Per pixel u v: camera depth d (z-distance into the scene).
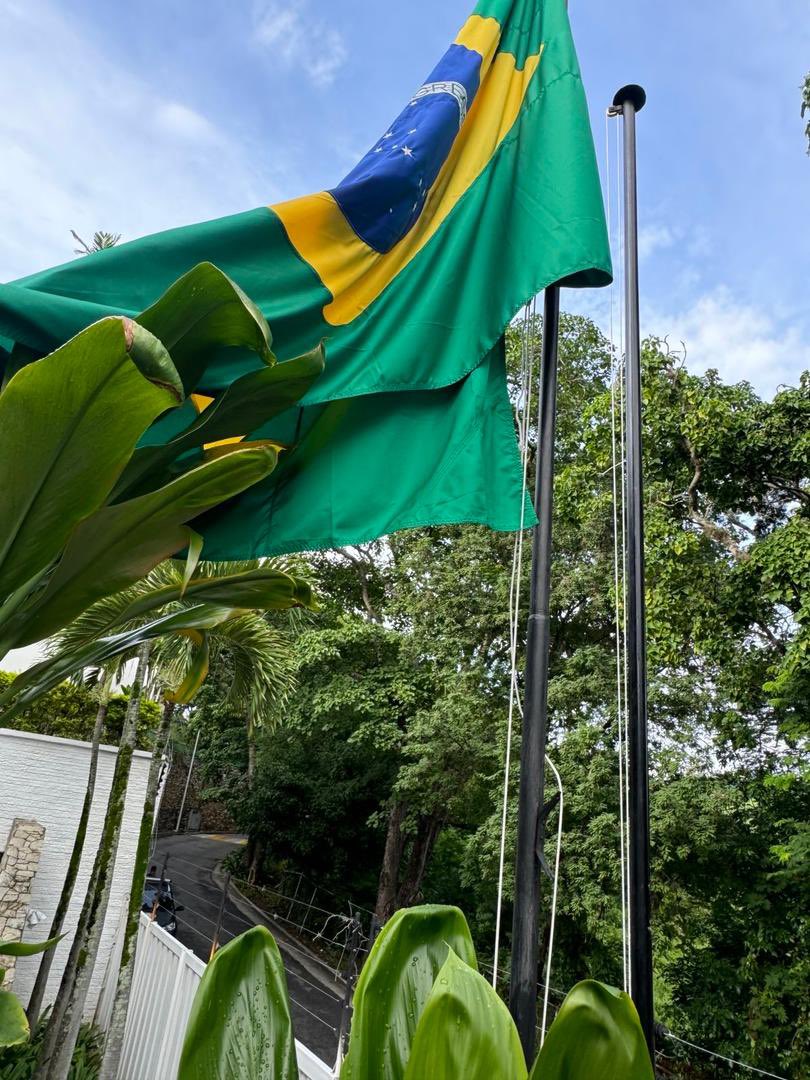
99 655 2.54
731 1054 9.60
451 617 12.30
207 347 1.98
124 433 1.50
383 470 2.80
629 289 2.97
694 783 9.52
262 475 1.88
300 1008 11.38
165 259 2.45
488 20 3.25
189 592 2.54
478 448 2.68
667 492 9.38
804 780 8.27
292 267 2.65
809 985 9.09
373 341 2.73
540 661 2.31
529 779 2.17
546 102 3.11
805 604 7.41
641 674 2.58
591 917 9.34
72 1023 5.28
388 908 15.41
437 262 2.88
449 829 19.09
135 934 5.59
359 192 2.77
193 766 35.09
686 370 9.48
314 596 2.69
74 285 2.31
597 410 10.02
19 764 8.38
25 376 1.38
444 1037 0.91
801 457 8.49
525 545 11.87
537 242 2.88
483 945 13.05
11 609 2.02
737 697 9.19
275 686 6.51
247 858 22.11
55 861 8.30
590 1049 0.91
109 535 1.89
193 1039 1.14
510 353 11.45
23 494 1.58
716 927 10.48
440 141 2.96
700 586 8.84
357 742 13.33
